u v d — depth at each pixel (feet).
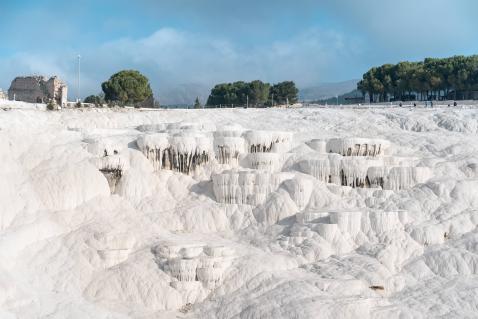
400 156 213.46
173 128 230.68
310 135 235.61
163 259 159.63
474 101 364.17
